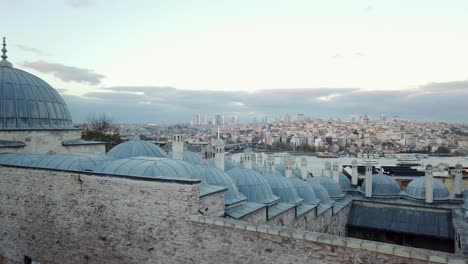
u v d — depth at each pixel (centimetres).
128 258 2120
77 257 2317
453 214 3878
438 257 1401
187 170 2250
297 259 1686
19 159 2753
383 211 4594
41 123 3309
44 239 2467
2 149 2977
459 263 1361
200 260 1916
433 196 4462
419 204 4447
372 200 4700
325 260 1623
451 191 6172
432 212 4312
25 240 2558
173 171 2172
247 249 1805
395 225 4353
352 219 4638
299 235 1680
